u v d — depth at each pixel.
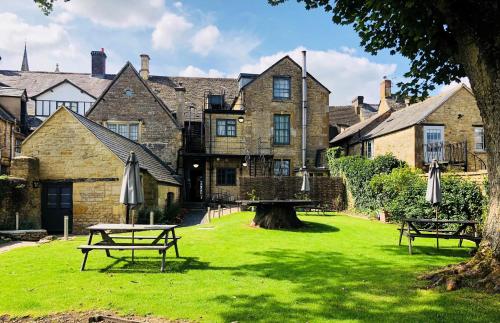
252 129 27.92
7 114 25.28
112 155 16.27
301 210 21.84
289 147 28.39
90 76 34.03
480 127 21.06
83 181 16.25
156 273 7.23
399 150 22.06
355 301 5.44
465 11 6.45
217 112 27.50
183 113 26.95
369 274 7.05
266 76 28.47
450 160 20.16
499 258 6.15
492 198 6.57
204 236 11.80
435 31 7.34
